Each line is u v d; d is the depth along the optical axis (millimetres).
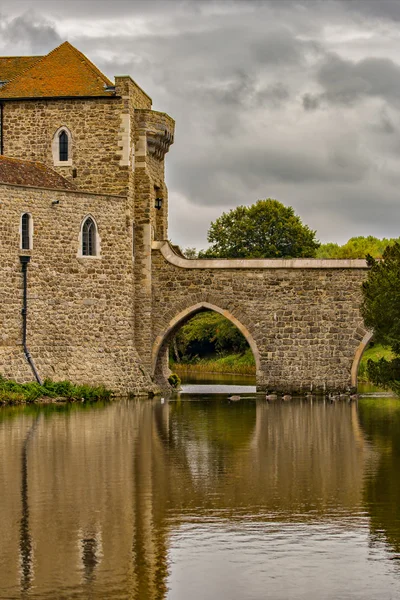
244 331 62719
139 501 27906
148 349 63500
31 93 63219
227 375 97812
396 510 26922
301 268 62344
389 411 51875
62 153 63031
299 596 20891
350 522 25766
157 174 66438
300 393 62156
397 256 49750
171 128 66000
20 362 54750
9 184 54938
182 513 26562
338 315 62094
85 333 58531
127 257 61125
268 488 29594
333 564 22609
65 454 35156
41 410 49688
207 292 63250
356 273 61938
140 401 57344
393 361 47281
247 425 44719
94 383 58031
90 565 22500
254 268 62781
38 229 56406
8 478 30797
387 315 47156
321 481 30594
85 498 28203
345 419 47562
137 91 64938
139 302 63594
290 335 62406
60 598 20703
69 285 57938
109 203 60312
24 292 55562
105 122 62562
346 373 61938
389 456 35312
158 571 22141
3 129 63500
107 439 39000
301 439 39875
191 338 110938
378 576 21922
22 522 25703
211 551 23422
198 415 49062
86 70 64375
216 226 107688
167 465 33219
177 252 66188
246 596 20859
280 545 23828
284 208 107125
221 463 33719
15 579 21719
